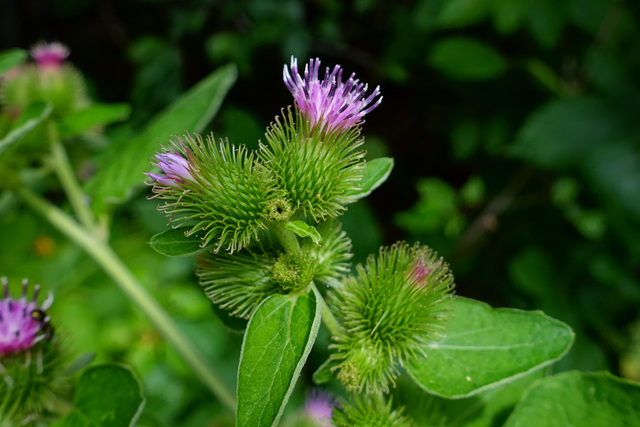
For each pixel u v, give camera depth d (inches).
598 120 20.2
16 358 12.9
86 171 17.3
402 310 11.8
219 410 20.2
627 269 21.5
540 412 12.1
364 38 33.7
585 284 22.0
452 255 25.2
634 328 21.7
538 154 20.4
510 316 12.1
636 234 19.9
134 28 38.8
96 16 40.1
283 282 11.5
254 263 11.8
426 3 24.0
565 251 23.9
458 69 23.5
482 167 26.9
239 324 12.3
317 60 11.6
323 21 31.3
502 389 12.6
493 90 25.8
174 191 11.4
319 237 11.2
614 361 22.2
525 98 25.5
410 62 29.1
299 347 11.1
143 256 23.4
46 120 14.7
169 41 30.7
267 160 11.6
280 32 29.5
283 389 10.9
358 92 11.7
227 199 11.3
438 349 12.0
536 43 25.0
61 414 13.0
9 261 23.8
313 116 11.6
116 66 40.3
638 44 21.7
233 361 21.2
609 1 20.8
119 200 14.3
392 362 11.8
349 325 12.0
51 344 13.2
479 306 12.2
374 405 12.1
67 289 21.5
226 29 32.0
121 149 15.4
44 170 15.1
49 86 16.6
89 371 12.8
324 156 11.5
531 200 25.1
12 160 14.8
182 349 14.7
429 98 34.8
